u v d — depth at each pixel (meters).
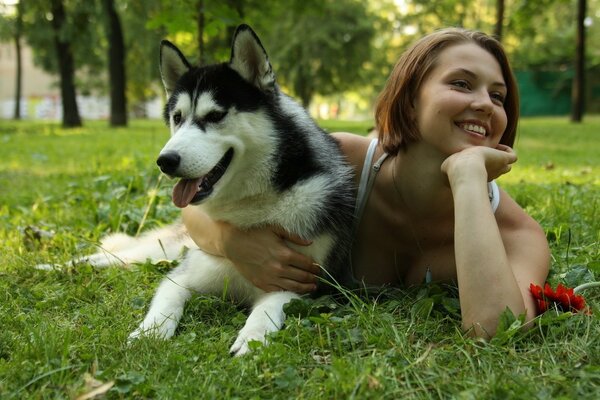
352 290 2.94
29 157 10.39
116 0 21.84
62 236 4.23
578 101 22.66
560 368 1.95
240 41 3.00
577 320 2.27
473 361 2.03
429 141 2.67
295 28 31.17
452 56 2.67
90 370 2.11
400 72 2.84
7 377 2.02
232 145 2.89
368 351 2.15
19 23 20.72
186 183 2.80
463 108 2.57
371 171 3.09
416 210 2.90
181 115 3.06
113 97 22.83
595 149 11.41
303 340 2.30
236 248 2.86
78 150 11.52
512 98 2.92
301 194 2.90
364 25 32.50
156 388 1.93
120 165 7.93
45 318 2.67
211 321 2.74
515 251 2.70
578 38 21.92
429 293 2.77
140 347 2.26
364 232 3.13
